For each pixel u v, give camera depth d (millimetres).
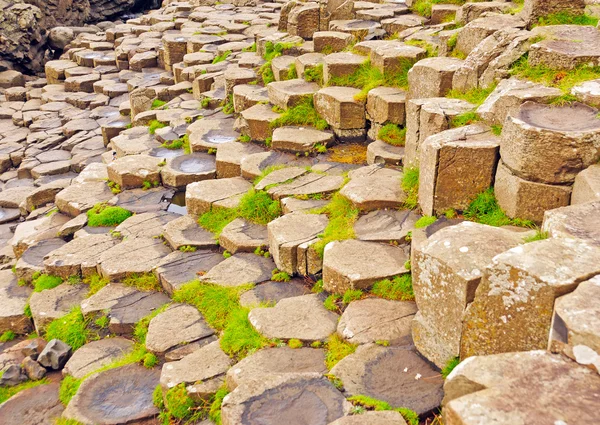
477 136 6500
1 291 8281
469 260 4551
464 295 4422
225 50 15656
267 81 12000
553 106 6172
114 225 9102
